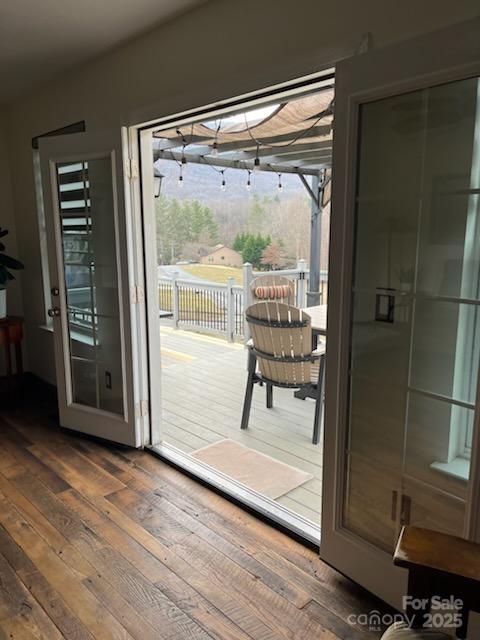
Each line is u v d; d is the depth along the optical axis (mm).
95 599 1851
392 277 1763
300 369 3326
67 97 3318
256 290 5359
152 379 3102
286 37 1900
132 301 2922
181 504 2506
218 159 5320
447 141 1556
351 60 1652
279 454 3148
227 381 4766
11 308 4504
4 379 4492
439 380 1680
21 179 4156
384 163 1726
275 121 4004
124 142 2748
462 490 1643
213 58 2207
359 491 1963
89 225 3133
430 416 1710
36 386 4379
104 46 2730
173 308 7480
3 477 2770
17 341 4047
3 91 3668
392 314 1778
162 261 11641
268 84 1990
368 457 1917
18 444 3207
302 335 3232
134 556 2098
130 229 2848
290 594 1886
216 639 1671
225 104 2258
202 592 1891
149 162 2885
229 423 3686
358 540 1886
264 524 2336
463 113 1504
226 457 3090
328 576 1989
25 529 2283
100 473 2822
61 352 3338
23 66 3072
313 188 6211
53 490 2631
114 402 3248
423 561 1101
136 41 2633
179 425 3639
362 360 1892
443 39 1415
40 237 4066
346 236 1766
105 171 2973
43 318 4250
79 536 2230
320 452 3180
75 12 2285
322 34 1783
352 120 1686
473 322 1561
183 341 6598
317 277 6289
